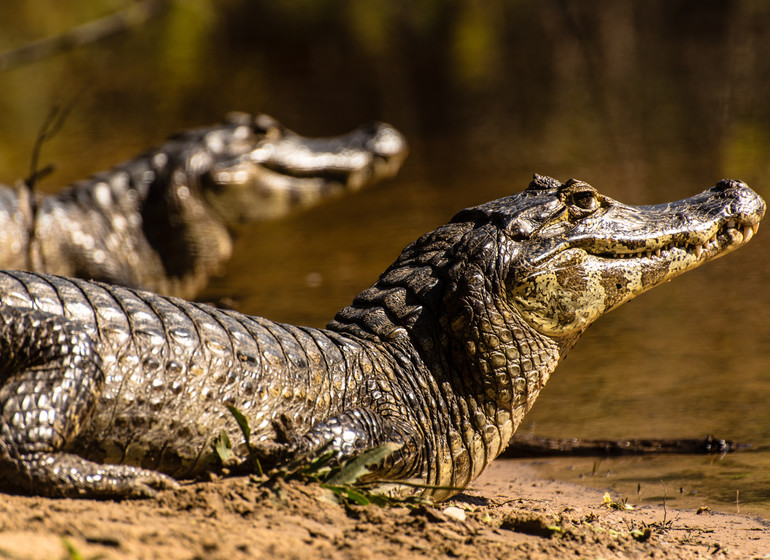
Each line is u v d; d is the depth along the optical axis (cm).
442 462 780
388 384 773
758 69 3362
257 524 579
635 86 3288
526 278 790
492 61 4028
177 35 5162
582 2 5062
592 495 848
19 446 592
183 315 709
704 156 2216
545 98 3222
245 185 1600
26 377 618
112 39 5034
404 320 799
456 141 2659
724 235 866
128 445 656
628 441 958
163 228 1540
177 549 508
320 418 738
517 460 976
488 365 788
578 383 1132
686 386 1088
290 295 1536
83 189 1529
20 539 479
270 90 3716
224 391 691
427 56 4303
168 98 3659
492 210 825
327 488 653
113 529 524
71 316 657
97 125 3228
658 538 683
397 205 2055
